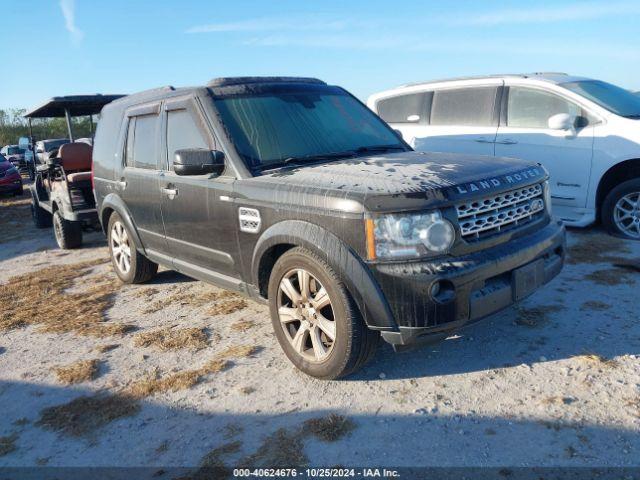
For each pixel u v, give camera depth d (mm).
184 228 4605
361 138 4559
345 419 3131
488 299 3160
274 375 3727
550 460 2654
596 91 6781
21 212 14281
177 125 4641
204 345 4316
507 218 3391
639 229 6301
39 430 3346
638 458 2613
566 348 3736
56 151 9047
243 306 5125
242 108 4340
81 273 7000
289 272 3570
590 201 6566
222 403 3443
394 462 2746
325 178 3506
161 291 5836
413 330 3057
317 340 3518
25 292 6266
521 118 7090
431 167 3541
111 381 3871
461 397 3262
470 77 7734
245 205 3832
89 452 3080
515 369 3525
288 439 3006
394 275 3027
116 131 5766
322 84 5105
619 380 3281
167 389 3670
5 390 3893
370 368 3707
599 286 4840
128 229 5613
